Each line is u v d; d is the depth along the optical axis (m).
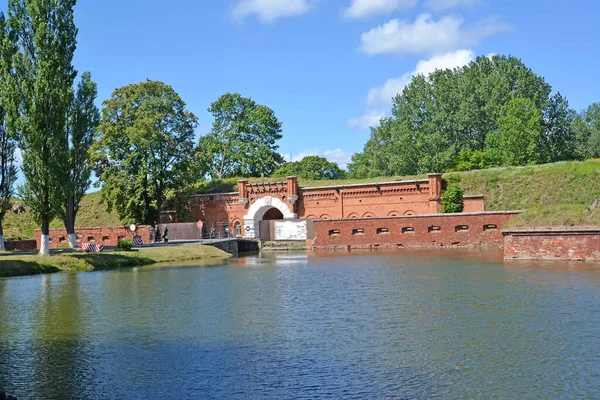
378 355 12.70
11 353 13.88
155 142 64.75
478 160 78.06
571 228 31.69
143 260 43.31
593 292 19.67
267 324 16.45
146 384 11.25
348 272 30.31
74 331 16.33
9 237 68.56
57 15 40.44
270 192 64.44
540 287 21.36
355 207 60.34
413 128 89.25
